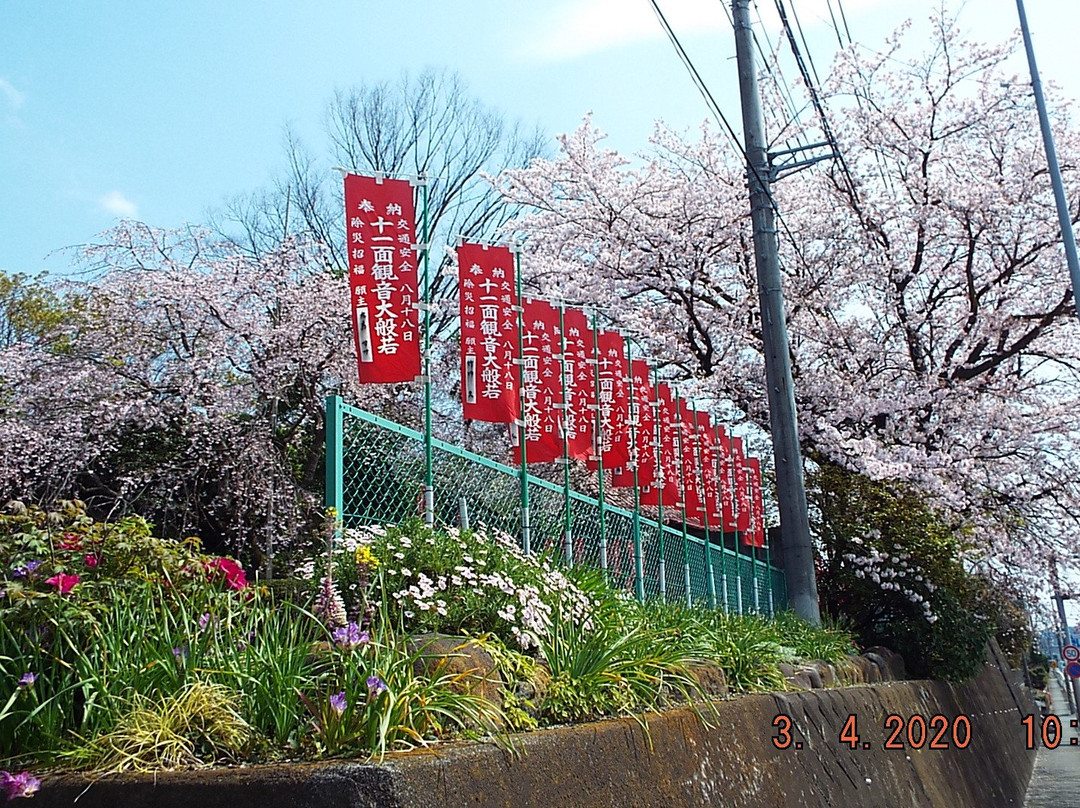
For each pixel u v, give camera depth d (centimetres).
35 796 248
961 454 1324
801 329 1391
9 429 1145
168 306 1278
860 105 1409
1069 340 1400
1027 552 1343
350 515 443
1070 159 1330
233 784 231
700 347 1400
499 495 587
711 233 1345
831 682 732
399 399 1380
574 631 420
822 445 1255
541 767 285
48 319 1717
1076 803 1302
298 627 330
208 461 1230
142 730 261
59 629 285
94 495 1237
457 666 318
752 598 1056
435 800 236
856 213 1370
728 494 1031
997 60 1386
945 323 1431
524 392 672
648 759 352
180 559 335
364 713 262
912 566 1134
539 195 1464
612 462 770
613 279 1348
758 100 1022
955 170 1393
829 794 529
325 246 1741
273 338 1289
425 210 569
